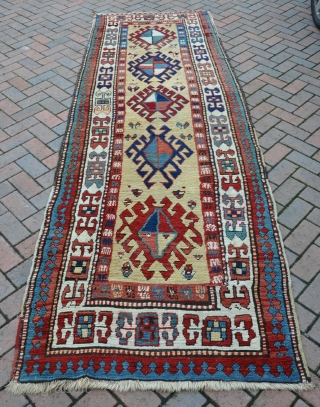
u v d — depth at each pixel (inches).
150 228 105.6
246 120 138.3
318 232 104.0
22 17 201.2
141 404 76.0
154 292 92.0
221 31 187.8
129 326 86.2
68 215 108.5
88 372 79.4
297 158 124.4
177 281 94.0
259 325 86.0
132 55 173.3
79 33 188.1
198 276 95.0
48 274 95.0
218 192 114.8
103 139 132.4
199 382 78.0
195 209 110.4
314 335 84.9
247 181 117.4
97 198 113.3
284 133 133.3
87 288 92.6
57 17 200.8
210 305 89.5
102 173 120.7
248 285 93.0
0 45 179.5
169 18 198.4
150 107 145.5
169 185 117.1
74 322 86.7
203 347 83.0
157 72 163.2
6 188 116.3
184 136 133.6
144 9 206.5
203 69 163.9
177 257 99.0
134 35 186.4
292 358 81.0
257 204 110.9
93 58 171.0
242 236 103.3
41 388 77.5
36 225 106.7
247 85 154.9
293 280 94.3
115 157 126.0
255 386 77.4
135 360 81.3
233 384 77.6
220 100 147.6
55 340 84.0
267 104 145.6
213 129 135.7
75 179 118.6
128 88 154.7
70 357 81.7
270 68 163.3
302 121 137.6
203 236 103.7
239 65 165.6
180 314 88.1
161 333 85.1
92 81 157.9
